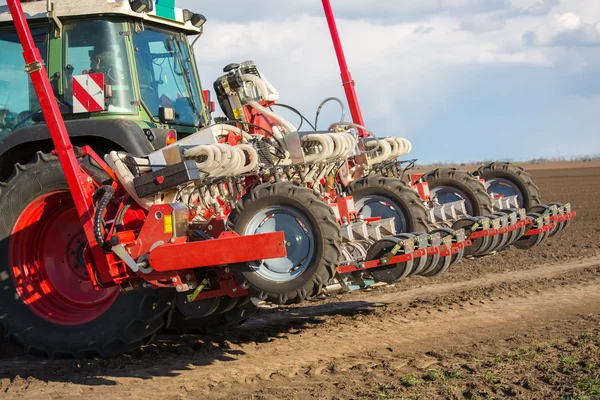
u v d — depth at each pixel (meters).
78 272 6.46
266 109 7.41
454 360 5.69
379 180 7.54
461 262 11.15
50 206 6.45
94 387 5.40
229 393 5.12
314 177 7.10
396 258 5.91
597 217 18.14
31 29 6.79
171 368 5.86
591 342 6.05
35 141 6.63
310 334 6.90
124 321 6.07
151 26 7.21
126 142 6.27
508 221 7.82
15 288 6.35
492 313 7.49
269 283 5.45
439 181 8.82
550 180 41.38
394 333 6.78
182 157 5.71
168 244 5.43
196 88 7.86
